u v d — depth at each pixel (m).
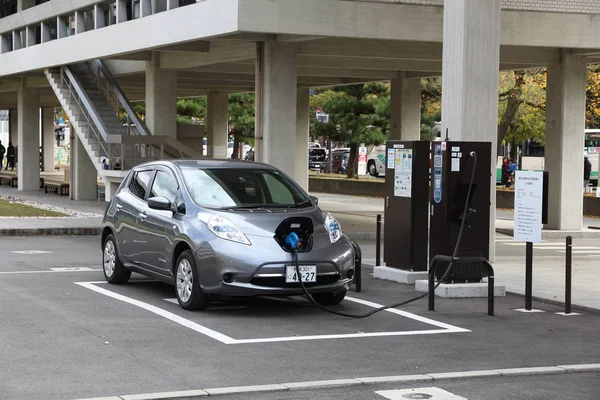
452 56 16.34
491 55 16.25
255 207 11.98
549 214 25.52
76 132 31.86
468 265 13.33
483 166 13.12
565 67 25.03
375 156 59.06
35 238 21.30
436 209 13.20
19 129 41.06
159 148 29.97
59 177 55.78
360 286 13.73
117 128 30.95
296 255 11.11
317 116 47.84
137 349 9.24
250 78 35.03
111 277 13.79
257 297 12.88
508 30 21.56
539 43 21.80
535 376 8.56
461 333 10.60
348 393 7.70
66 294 12.76
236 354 9.10
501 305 12.75
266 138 22.16
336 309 12.05
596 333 10.80
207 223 11.43
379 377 8.23
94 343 9.48
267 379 8.09
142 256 12.80
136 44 25.14
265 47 22.06
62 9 31.83
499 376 8.52
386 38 20.47
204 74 34.16
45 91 48.19
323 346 9.60
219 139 46.25
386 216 14.93
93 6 29.55
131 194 13.50
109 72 32.06
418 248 14.52
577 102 25.19
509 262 18.33
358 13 20.22
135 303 12.09
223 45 25.58
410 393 7.73
